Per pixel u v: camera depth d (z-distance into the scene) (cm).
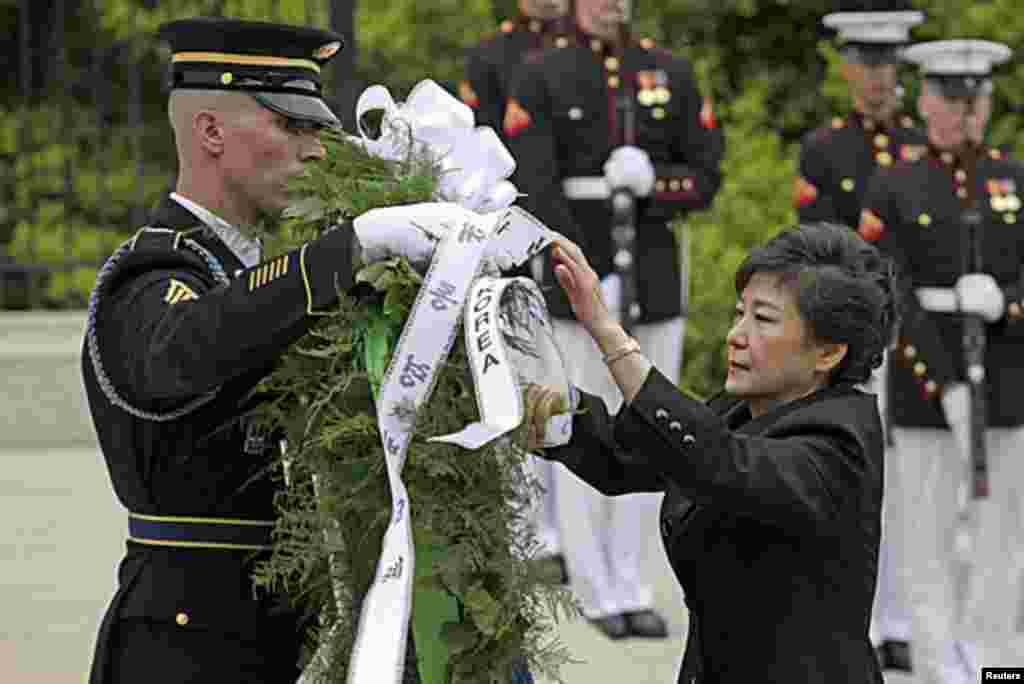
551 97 1485
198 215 728
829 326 699
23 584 1462
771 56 2517
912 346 1350
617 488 763
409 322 646
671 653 1394
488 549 670
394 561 637
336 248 658
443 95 720
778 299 706
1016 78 2362
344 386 662
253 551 721
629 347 679
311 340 679
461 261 651
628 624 1462
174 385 670
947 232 1352
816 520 674
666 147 1509
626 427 671
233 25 719
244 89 720
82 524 1655
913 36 2419
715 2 2472
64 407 1948
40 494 1762
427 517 660
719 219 2194
